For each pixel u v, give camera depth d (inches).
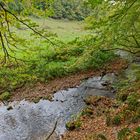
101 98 673.6
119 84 765.9
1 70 554.3
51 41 258.4
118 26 383.2
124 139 430.6
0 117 632.4
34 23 229.6
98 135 473.7
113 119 517.7
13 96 750.5
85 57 619.8
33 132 559.2
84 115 596.1
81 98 720.3
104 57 992.2
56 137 532.4
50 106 683.4
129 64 941.2
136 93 601.9
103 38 459.5
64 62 935.0
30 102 711.1
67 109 661.3
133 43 668.1
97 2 318.3
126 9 350.3
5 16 198.2
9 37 225.6
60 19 1414.9
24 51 258.8
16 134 555.8
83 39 552.1
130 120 496.7
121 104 597.6
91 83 818.2
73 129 548.7
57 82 834.2
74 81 837.8
